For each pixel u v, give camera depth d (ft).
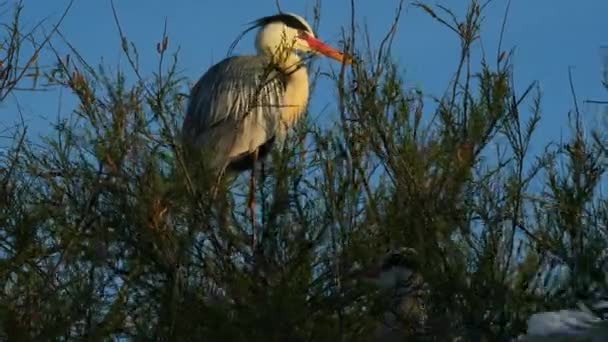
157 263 37.01
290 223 37.14
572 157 36.86
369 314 34.94
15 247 36.68
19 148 38.91
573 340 29.37
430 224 35.47
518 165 37.19
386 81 37.88
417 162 36.55
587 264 31.65
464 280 34.65
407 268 35.88
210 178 38.91
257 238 37.63
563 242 35.70
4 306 34.58
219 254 37.47
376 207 36.68
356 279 35.58
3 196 37.63
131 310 36.52
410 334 34.96
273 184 38.37
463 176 36.19
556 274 34.91
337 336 33.53
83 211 38.11
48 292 35.65
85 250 36.88
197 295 35.76
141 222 37.35
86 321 35.58
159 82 39.88
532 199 37.01
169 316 35.01
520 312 34.27
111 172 38.32
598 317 29.99
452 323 34.47
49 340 34.17
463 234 35.78
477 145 37.06
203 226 37.76
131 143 38.88
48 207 38.24
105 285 36.83
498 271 35.04
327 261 36.27
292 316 33.09
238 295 34.37
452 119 37.47
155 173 37.93
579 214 35.83
